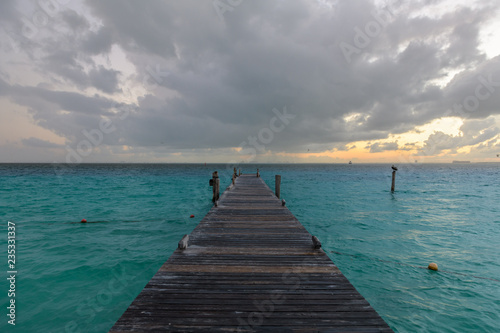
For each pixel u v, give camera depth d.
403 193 26.03
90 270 6.75
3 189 28.16
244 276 3.72
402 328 4.45
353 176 59.53
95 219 13.41
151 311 2.83
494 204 18.86
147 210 16.08
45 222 12.68
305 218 13.70
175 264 4.16
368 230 11.10
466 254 8.07
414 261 7.47
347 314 2.82
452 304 5.19
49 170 82.06
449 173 79.31
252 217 7.76
